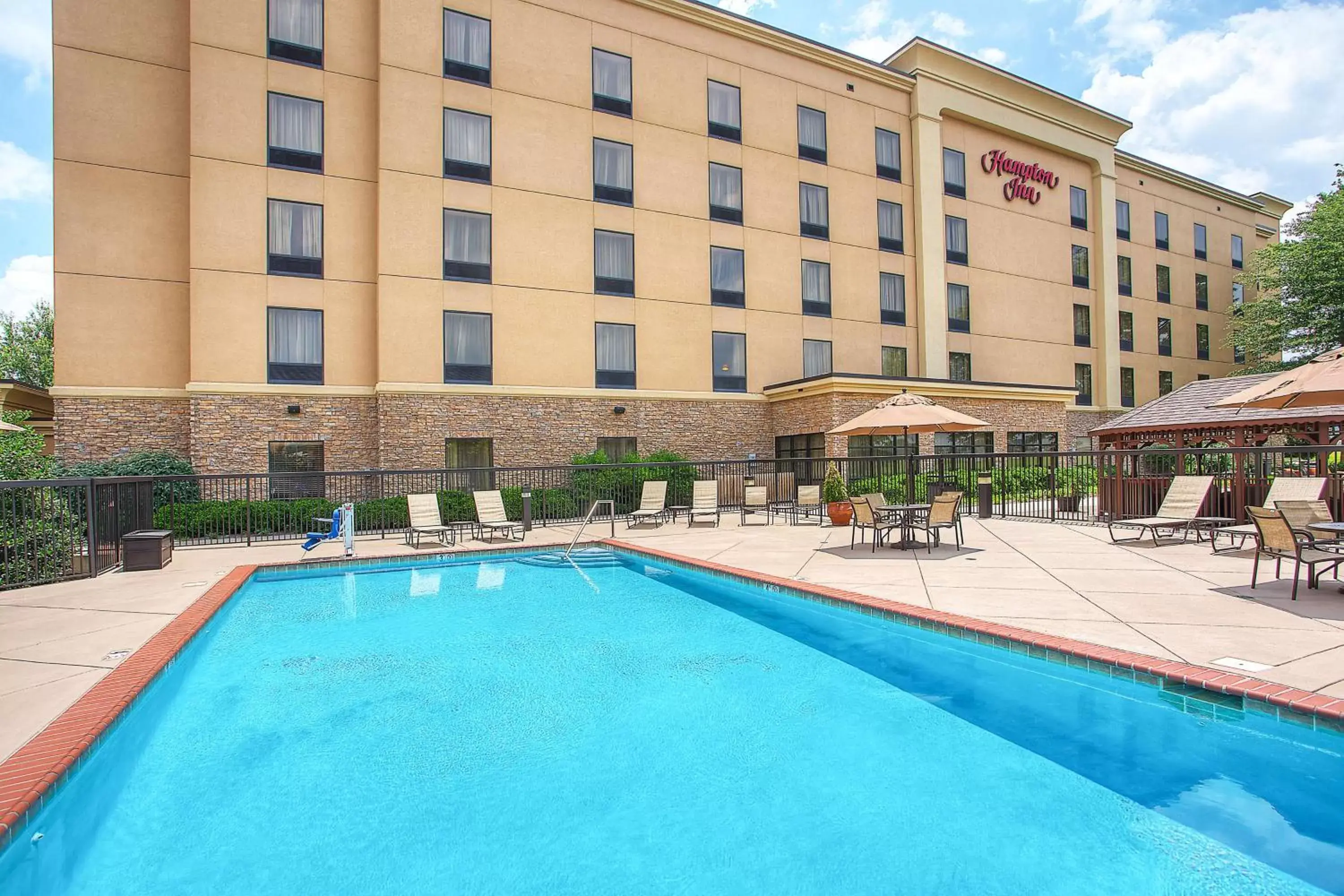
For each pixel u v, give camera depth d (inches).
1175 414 589.6
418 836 133.1
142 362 660.7
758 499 629.9
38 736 149.1
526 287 754.8
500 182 745.0
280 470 671.8
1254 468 463.8
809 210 926.4
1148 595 269.1
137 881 119.6
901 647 243.9
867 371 955.3
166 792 150.6
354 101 711.1
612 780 153.4
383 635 276.1
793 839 128.8
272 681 222.5
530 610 317.7
